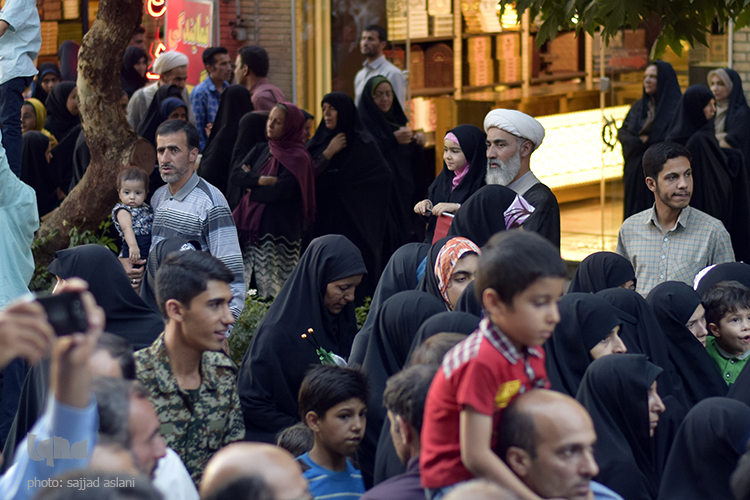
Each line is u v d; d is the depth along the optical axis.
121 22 24.80
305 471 11.54
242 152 26.86
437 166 34.12
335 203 28.67
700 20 19.97
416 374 9.77
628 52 31.77
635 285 19.08
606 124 32.47
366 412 12.18
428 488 8.91
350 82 33.28
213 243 19.31
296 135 26.31
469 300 13.49
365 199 28.59
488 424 8.32
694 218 19.56
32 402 12.33
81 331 6.85
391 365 12.84
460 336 10.45
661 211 19.78
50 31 43.78
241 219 26.42
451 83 33.94
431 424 8.88
